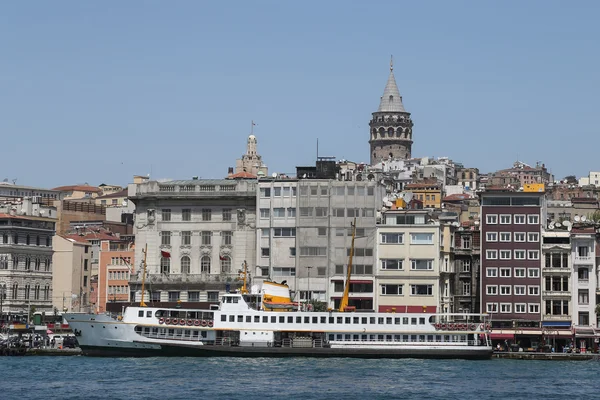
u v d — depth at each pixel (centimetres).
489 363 19575
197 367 18338
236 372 17675
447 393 15600
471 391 15812
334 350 19775
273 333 19712
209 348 19650
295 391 15638
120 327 19825
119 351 19912
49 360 19888
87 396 15162
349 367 18488
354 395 15338
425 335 19962
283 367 18412
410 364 19088
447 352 19975
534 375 17725
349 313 19800
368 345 19825
